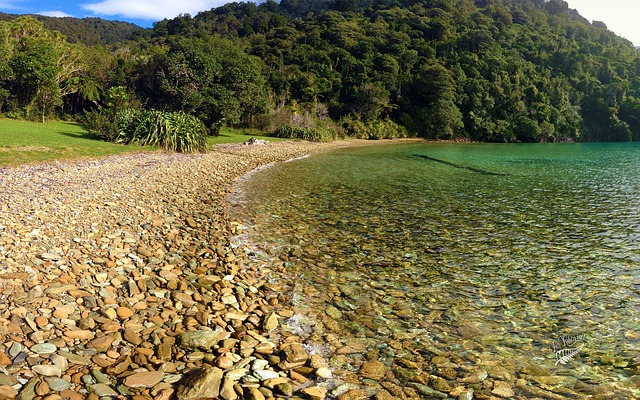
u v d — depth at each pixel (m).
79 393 4.58
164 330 6.21
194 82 43.69
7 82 36.66
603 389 5.54
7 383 4.44
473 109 72.94
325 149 42.91
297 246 11.18
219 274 8.76
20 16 42.53
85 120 30.16
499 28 100.56
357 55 84.75
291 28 95.69
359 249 11.13
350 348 6.39
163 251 9.66
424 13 108.81
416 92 75.06
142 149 25.72
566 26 120.94
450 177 24.91
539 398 5.34
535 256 10.77
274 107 57.84
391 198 18.00
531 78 83.12
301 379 5.50
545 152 47.56
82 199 12.79
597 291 8.65
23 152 19.31
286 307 7.64
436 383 5.59
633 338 6.85
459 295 8.43
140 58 48.09
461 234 12.73
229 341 6.09
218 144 36.03
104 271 7.87
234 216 13.96
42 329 5.61
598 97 82.62
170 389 4.89
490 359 6.22
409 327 7.11
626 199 18.20
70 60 43.50
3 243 8.07
